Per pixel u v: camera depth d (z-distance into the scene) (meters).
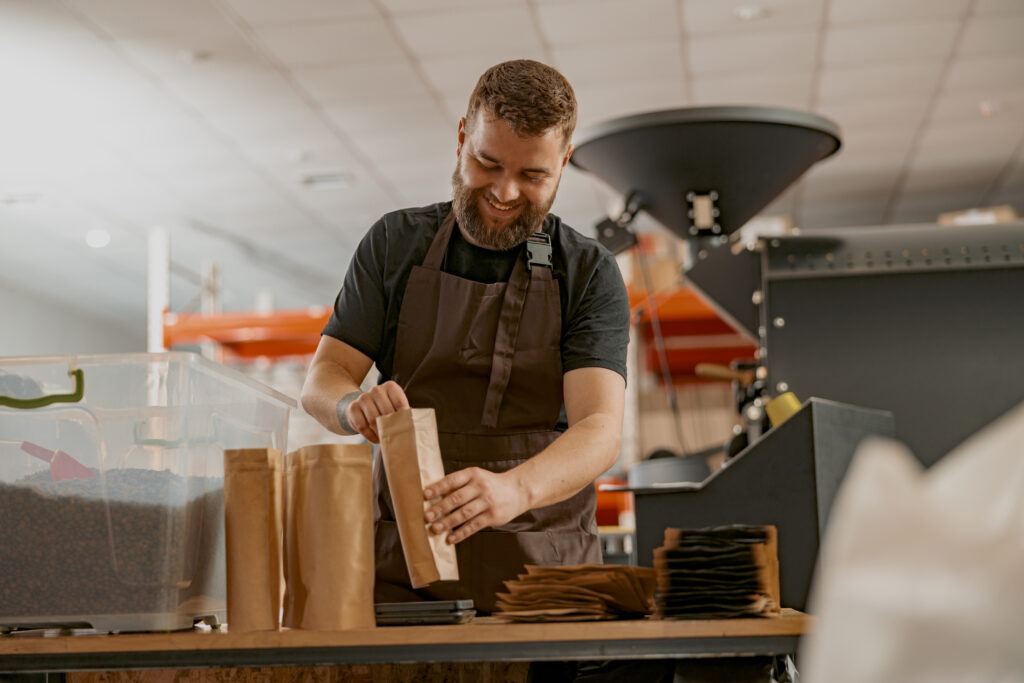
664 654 1.26
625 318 1.81
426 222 1.83
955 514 0.54
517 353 1.74
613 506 4.90
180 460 1.40
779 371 2.35
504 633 1.27
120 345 14.31
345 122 7.71
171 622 1.38
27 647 1.33
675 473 3.00
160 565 1.38
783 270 2.37
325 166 8.56
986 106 7.51
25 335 12.45
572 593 1.36
